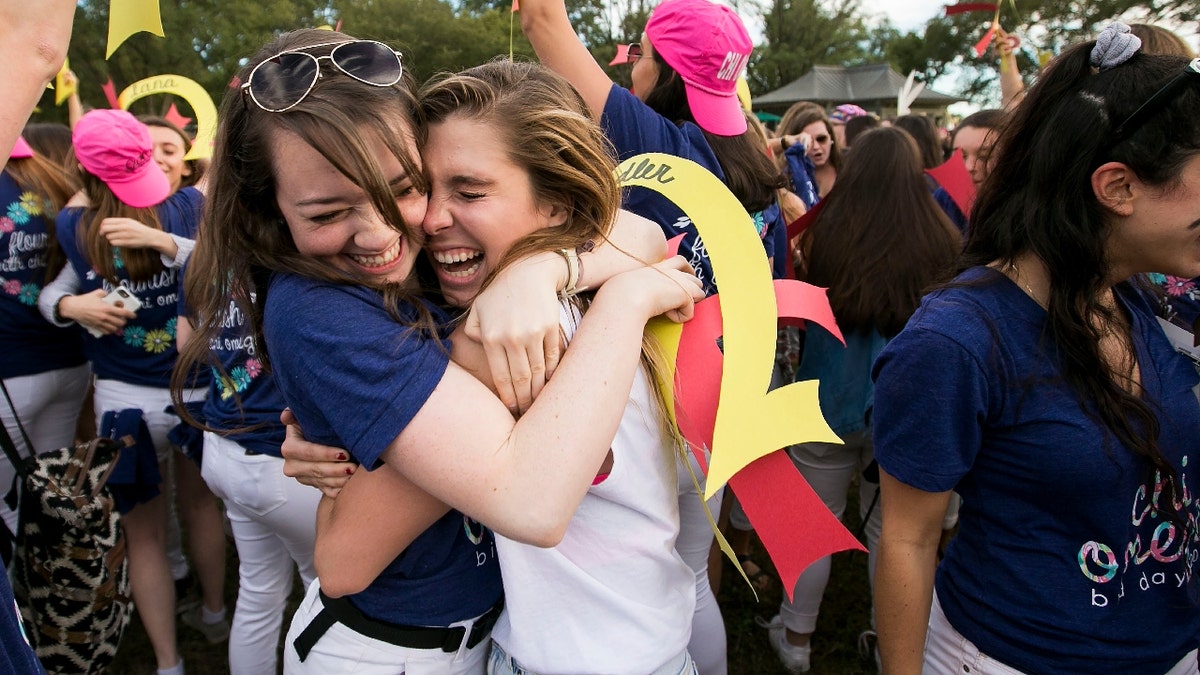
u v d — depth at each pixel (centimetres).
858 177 228
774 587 299
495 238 94
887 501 127
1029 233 110
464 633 113
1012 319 112
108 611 165
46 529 157
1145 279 136
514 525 81
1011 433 113
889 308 219
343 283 88
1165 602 117
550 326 85
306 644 116
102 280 228
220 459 185
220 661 262
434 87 94
